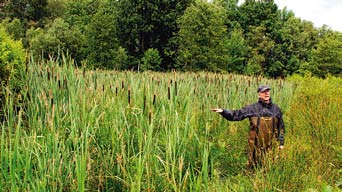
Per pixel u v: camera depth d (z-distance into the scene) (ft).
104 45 113.39
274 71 171.53
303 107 23.70
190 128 17.20
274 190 13.65
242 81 33.12
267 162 15.61
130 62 132.98
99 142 15.66
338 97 24.61
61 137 13.79
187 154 17.43
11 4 170.91
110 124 16.05
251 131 18.78
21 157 12.50
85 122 14.20
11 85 20.54
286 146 16.24
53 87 17.39
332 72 144.36
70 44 104.88
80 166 11.51
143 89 19.02
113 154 14.92
